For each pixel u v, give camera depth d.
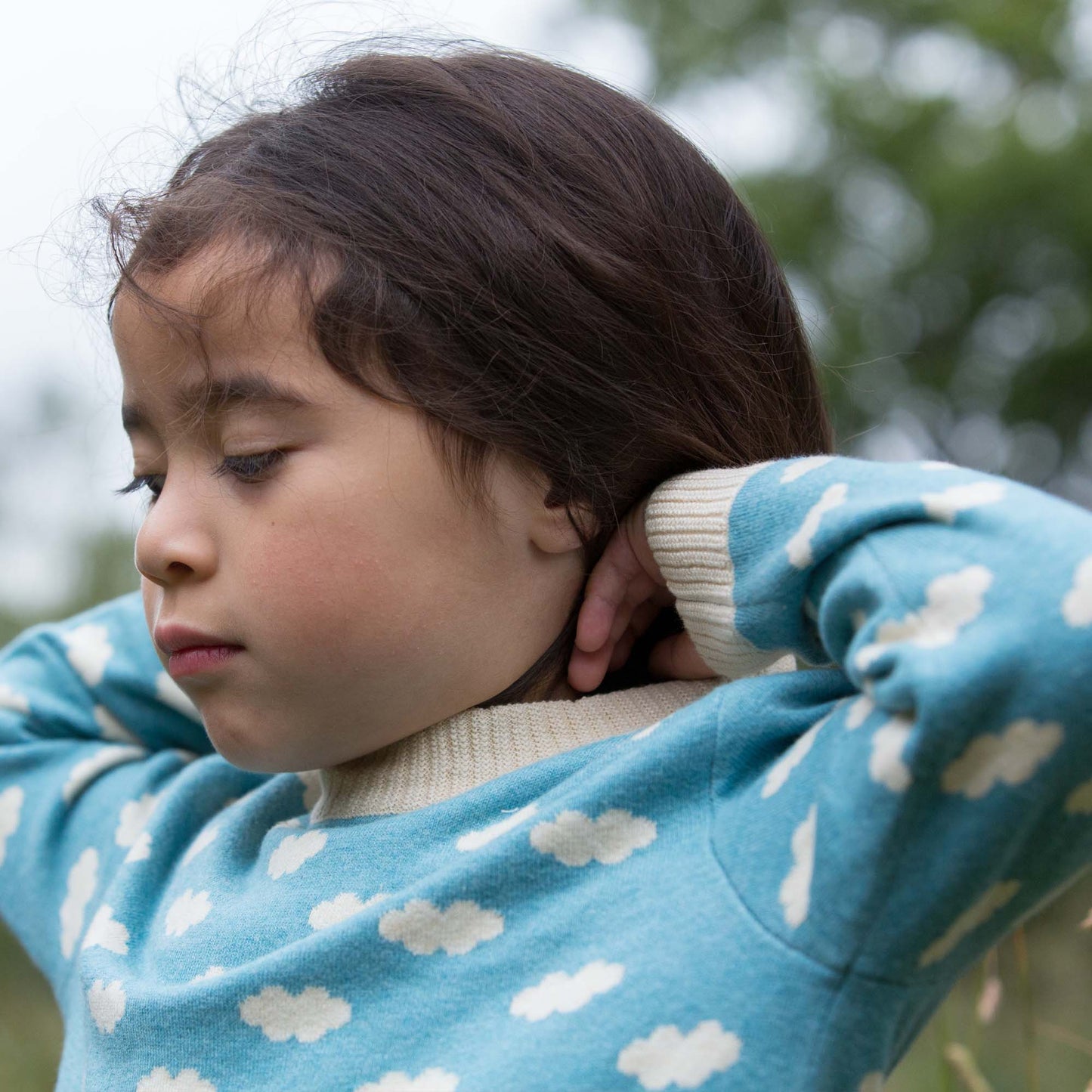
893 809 0.65
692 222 0.95
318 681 0.83
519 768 0.86
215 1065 0.80
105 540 2.88
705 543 0.82
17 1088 2.01
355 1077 0.76
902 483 0.72
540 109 0.92
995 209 8.51
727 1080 0.68
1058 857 0.67
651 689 0.93
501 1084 0.72
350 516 0.81
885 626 0.67
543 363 0.86
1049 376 8.77
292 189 0.85
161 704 1.24
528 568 0.88
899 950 0.66
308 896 0.85
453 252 0.85
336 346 0.81
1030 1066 1.11
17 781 1.24
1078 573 0.63
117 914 0.99
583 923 0.75
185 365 0.83
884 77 9.30
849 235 9.06
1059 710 0.62
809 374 1.06
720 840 0.73
